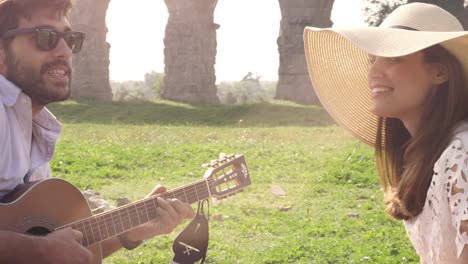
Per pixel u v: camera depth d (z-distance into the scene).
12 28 3.40
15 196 3.48
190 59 46.44
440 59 2.74
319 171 14.81
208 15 47.44
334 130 24.72
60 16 3.48
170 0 46.53
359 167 14.76
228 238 9.23
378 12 42.56
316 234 9.46
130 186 13.03
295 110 36.72
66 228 3.44
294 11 44.56
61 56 3.46
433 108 2.76
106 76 47.72
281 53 45.09
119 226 3.74
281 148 18.77
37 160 3.67
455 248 2.59
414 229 2.85
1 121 3.32
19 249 3.19
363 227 9.83
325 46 3.30
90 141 21.23
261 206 11.44
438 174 2.61
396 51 2.60
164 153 16.84
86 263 3.34
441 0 39.44
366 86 3.36
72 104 41.16
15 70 3.42
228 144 20.08
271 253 8.30
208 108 39.97
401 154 3.16
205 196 4.01
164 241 8.77
